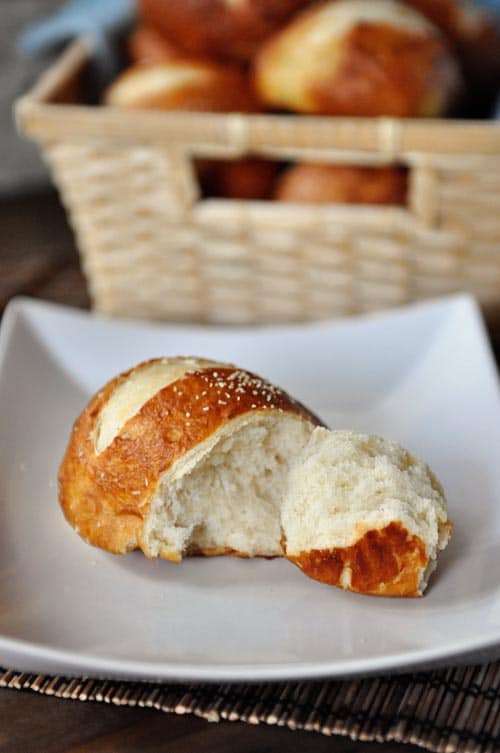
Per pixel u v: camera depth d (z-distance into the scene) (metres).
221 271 0.67
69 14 0.74
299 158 0.65
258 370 0.62
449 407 0.59
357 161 0.64
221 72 0.67
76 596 0.51
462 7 0.70
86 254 0.69
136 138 0.64
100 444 0.53
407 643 0.49
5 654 0.48
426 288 0.66
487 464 0.55
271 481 0.53
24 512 0.55
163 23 0.68
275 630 0.50
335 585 0.51
